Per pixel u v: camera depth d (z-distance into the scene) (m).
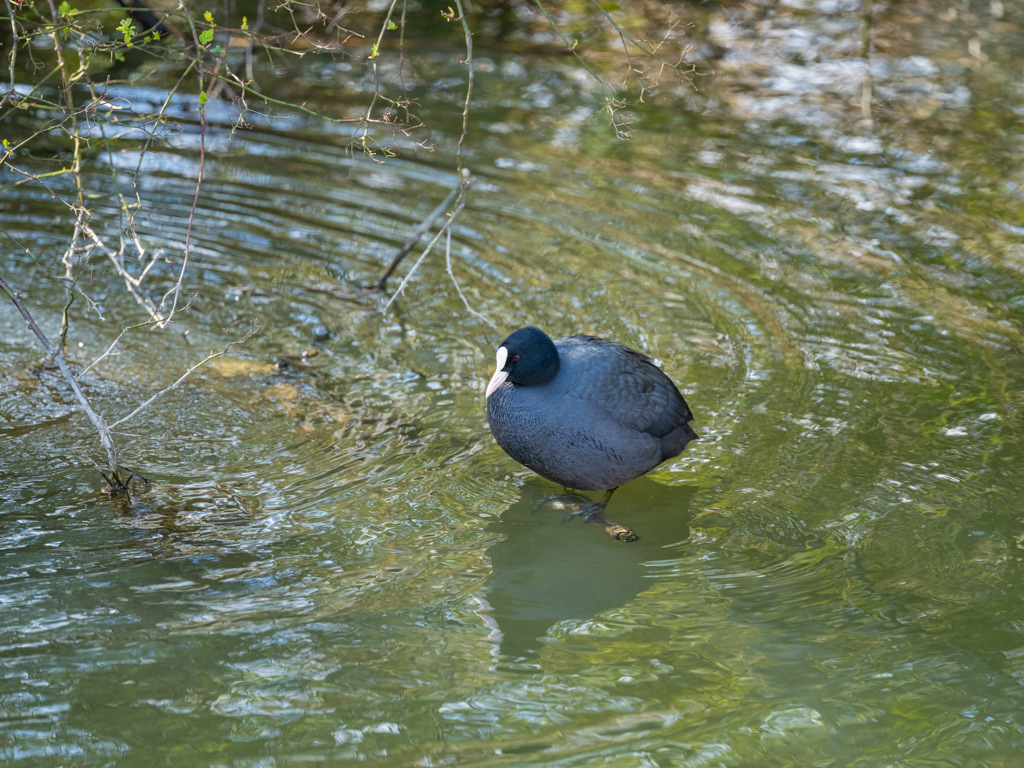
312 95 18.36
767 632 7.81
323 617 7.83
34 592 7.93
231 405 10.77
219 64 10.79
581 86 19.30
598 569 8.59
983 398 10.95
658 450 9.26
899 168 16.33
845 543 8.84
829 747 6.70
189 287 12.84
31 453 9.78
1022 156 16.67
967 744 6.75
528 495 9.56
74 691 6.98
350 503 9.27
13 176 14.74
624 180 15.90
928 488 9.53
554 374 8.94
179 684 7.09
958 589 8.26
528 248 13.99
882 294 13.02
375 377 11.39
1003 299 12.89
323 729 6.74
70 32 9.55
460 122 17.66
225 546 8.62
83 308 12.25
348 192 15.33
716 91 19.30
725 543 8.92
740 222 14.72
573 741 6.71
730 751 6.65
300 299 12.80
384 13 22.06
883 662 7.48
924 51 21.08
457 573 8.45
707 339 12.05
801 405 10.84
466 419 10.68
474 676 7.30
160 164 15.56
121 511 9.02
